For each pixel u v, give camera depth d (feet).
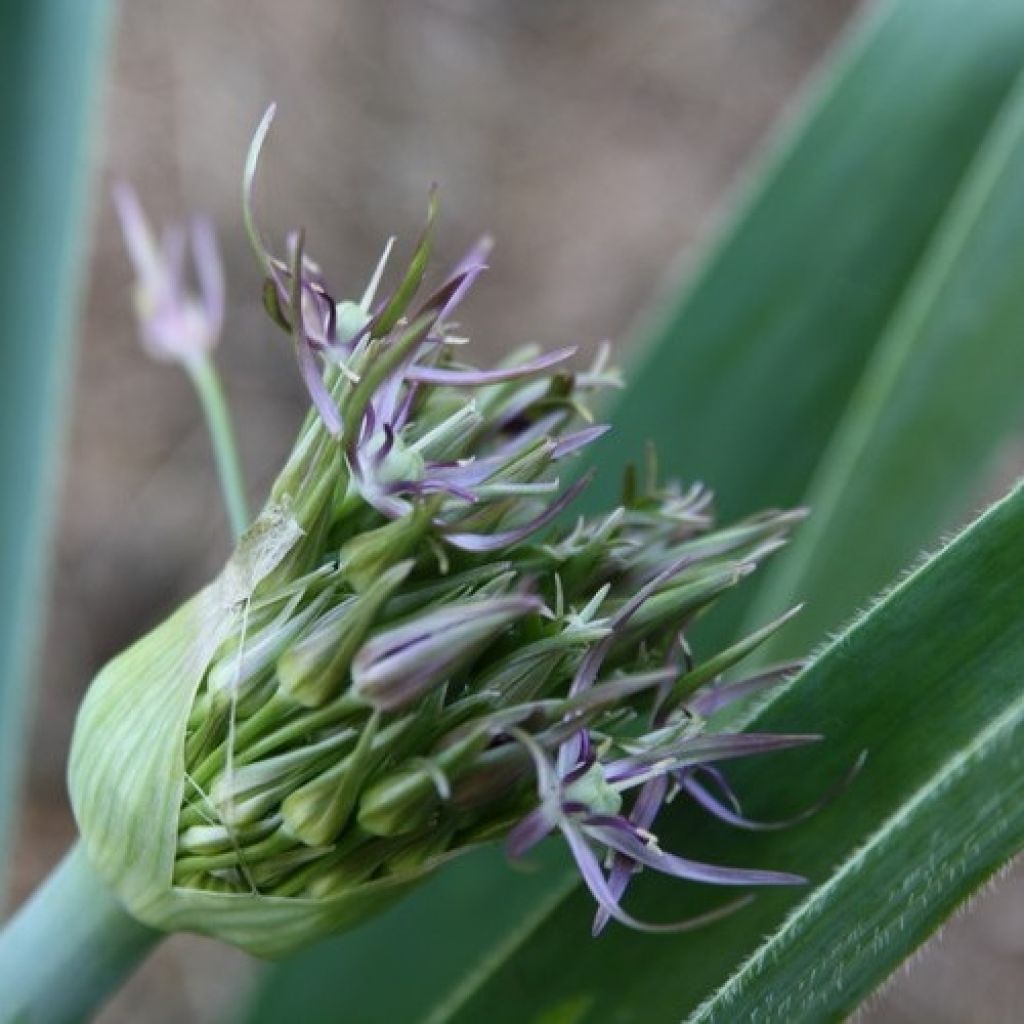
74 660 1.97
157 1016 1.83
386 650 0.70
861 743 0.78
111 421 2.13
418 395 0.74
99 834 0.75
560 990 0.82
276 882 0.73
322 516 0.72
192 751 0.73
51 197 1.01
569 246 2.61
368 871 0.73
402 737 0.71
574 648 0.72
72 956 0.78
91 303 2.19
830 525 0.99
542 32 2.90
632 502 0.77
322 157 2.51
